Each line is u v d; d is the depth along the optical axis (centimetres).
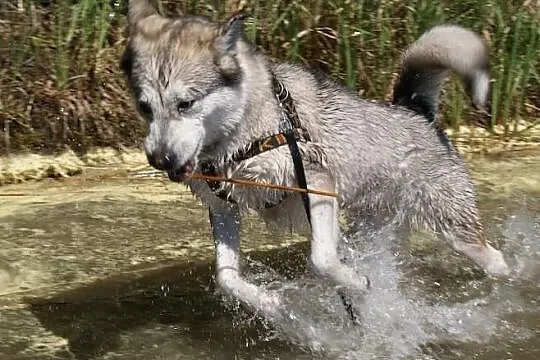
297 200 463
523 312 499
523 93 805
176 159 409
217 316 489
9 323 466
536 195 682
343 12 761
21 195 658
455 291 523
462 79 493
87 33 743
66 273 534
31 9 750
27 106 728
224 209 467
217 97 418
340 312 486
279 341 461
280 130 441
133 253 567
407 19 775
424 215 511
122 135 742
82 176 701
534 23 807
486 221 626
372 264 518
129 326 473
